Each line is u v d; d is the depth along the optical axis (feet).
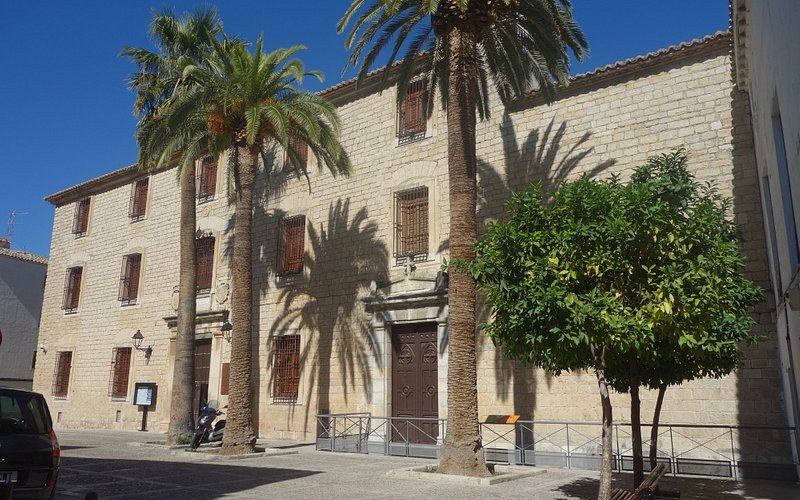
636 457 26.25
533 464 45.37
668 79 46.19
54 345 90.99
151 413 75.10
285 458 46.85
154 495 28.78
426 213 56.54
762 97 31.73
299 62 53.67
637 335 22.02
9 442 24.44
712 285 22.41
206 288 73.77
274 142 70.85
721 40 43.80
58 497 28.22
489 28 42.80
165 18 63.36
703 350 24.27
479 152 54.19
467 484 33.09
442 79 48.29
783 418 38.01
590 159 48.21
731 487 33.71
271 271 67.26
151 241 82.12
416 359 54.70
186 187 60.03
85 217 93.25
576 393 45.39
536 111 51.93
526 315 22.93
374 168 60.90
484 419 49.16
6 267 109.50
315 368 60.95
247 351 49.08
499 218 51.55
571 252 23.09
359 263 59.82
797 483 35.19
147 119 63.36
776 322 37.99
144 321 79.56
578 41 45.96
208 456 45.16
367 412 55.83
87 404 83.30
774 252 36.24
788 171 25.98
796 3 19.01
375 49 45.85
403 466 41.09
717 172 42.86
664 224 22.98
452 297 37.63
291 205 67.31
